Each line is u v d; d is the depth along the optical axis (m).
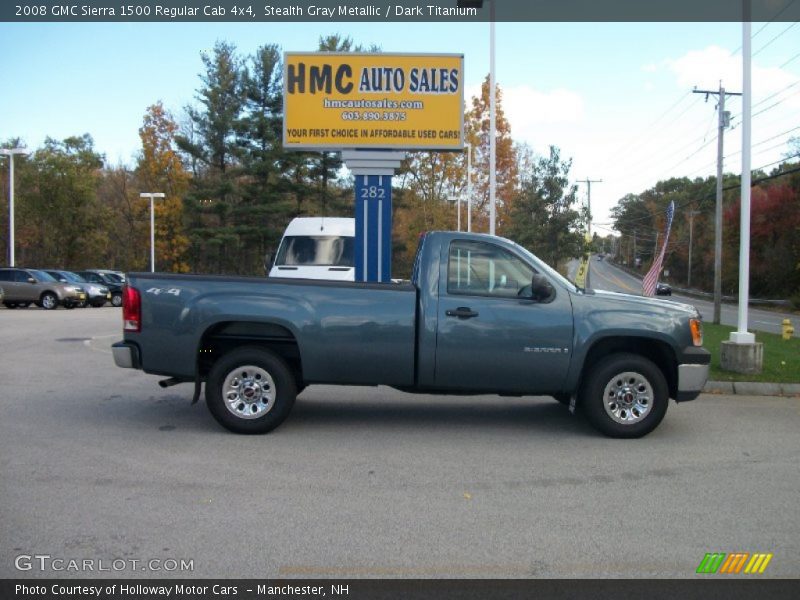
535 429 7.43
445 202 44.00
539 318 6.88
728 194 68.62
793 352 13.36
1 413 7.85
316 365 6.90
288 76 12.05
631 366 6.95
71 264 53.44
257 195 41.06
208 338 7.09
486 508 4.92
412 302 6.92
